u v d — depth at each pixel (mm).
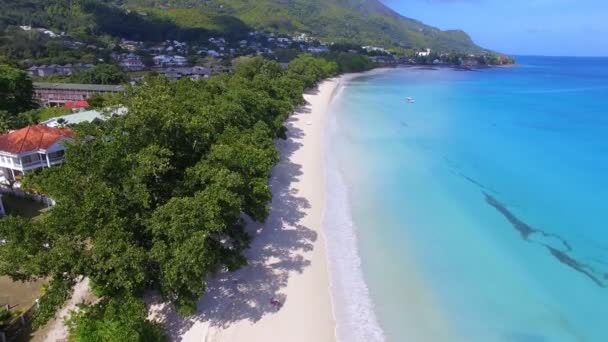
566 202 40250
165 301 21703
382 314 24219
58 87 84812
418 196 41125
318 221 34812
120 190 20469
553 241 33125
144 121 22906
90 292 23766
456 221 36062
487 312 24891
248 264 27734
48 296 18531
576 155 55219
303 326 22688
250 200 26234
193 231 18750
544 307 25469
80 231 18297
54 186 20516
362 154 54125
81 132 24781
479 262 30000
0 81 65812
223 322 22453
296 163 49062
